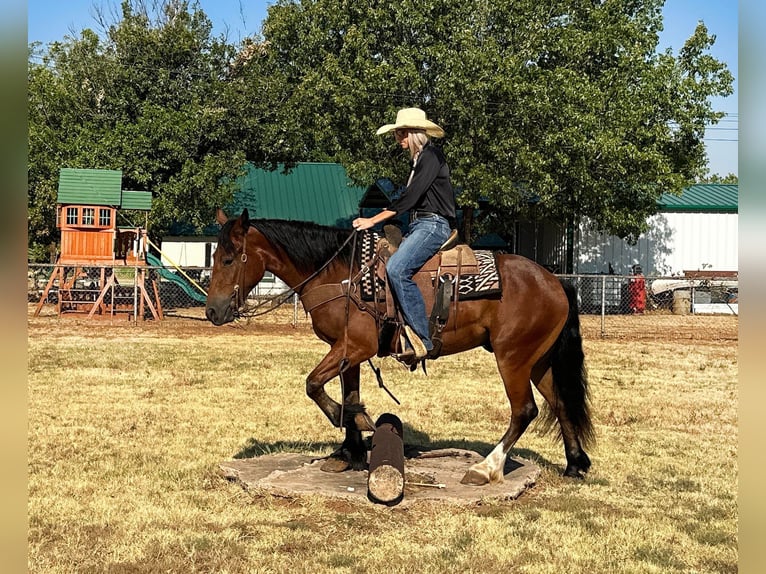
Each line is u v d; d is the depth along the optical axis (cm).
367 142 2284
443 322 564
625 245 2791
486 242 3194
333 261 583
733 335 1931
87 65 2691
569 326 607
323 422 862
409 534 500
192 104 2577
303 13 2588
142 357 1386
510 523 526
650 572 450
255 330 1894
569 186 2320
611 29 2427
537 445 779
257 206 3106
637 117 2275
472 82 2120
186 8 3566
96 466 659
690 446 781
